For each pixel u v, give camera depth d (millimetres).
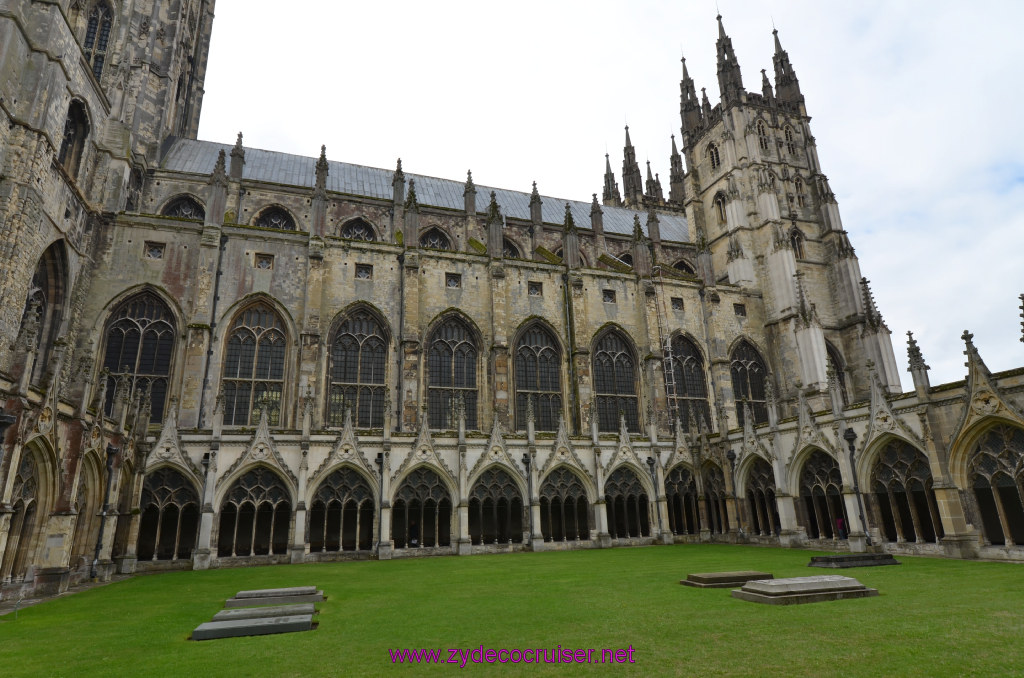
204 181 64625
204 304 50625
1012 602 17859
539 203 77188
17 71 38094
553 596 21234
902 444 35344
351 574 30469
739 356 70938
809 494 41906
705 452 51062
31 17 39938
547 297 63719
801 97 86312
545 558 37656
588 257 78938
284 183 68750
